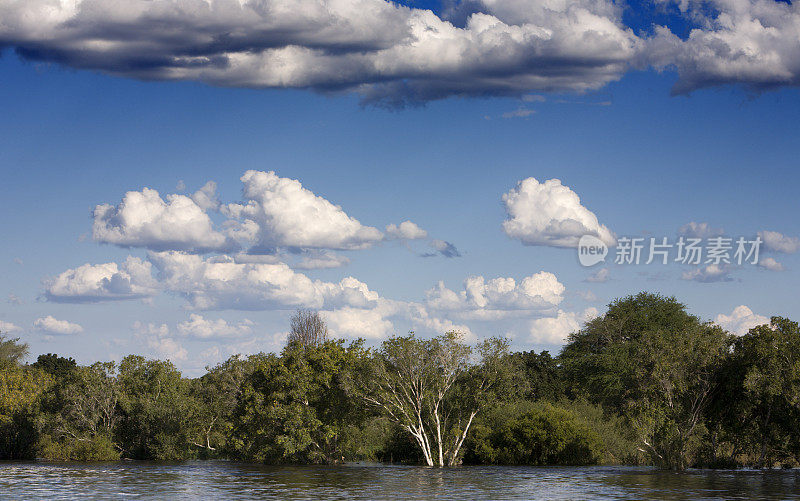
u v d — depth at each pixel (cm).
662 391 6512
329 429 7750
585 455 8356
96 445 9206
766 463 6719
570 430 8231
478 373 7581
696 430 6738
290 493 4872
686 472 6412
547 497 4534
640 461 8275
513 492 4853
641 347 6781
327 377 7719
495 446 8462
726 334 6519
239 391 8919
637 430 6625
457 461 7944
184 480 5912
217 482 5703
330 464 8094
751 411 6191
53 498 4594
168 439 9394
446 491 4956
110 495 4759
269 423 7875
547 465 8050
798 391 5825
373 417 8056
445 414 7938
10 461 8931
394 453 8806
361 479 5959
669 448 6688
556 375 12444
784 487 4975
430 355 7506
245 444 8388
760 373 5975
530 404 9244
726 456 6881
